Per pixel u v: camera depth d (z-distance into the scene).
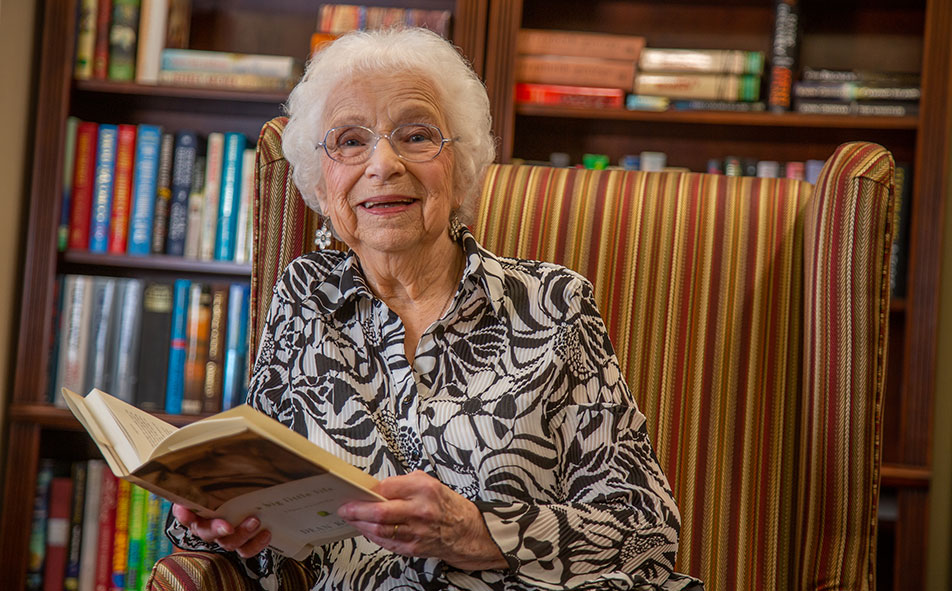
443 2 2.86
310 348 1.40
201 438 0.95
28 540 2.55
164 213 2.64
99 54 2.68
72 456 2.82
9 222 2.64
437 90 1.42
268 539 1.18
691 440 1.54
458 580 1.25
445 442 1.33
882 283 1.45
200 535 1.16
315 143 1.47
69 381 2.59
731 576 1.48
